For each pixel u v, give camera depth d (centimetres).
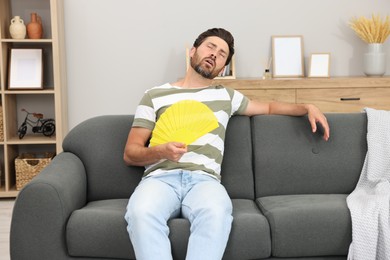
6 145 410
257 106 273
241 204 253
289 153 269
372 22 428
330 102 409
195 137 247
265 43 450
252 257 223
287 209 229
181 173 240
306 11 448
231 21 447
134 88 452
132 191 265
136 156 243
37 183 223
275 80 405
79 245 221
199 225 211
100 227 221
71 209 231
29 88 417
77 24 443
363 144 271
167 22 446
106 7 443
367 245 221
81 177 254
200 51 257
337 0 449
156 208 215
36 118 444
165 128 248
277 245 223
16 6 434
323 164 268
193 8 445
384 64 431
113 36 446
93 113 452
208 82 261
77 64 447
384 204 227
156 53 448
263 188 268
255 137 271
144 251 206
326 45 452
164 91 256
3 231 336
